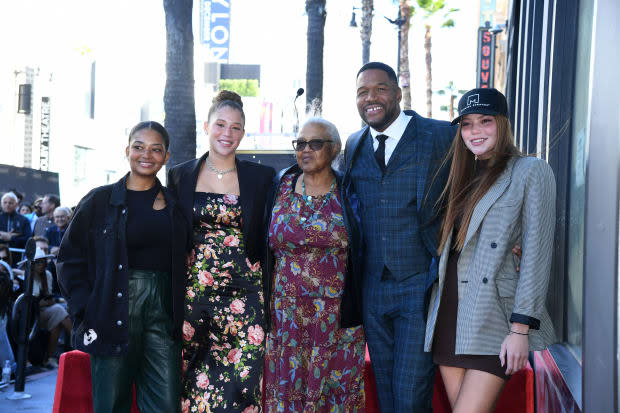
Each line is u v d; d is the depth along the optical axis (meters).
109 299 3.29
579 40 3.26
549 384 3.21
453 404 2.93
